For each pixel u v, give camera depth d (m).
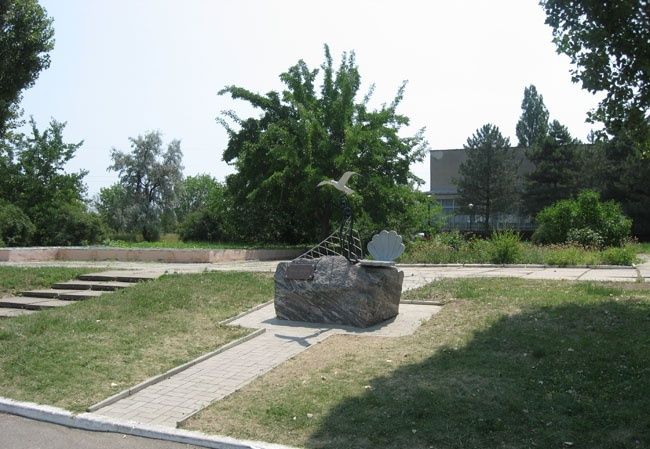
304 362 7.37
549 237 25.50
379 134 25.75
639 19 8.22
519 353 6.76
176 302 10.98
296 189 24.88
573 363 6.23
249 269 16.86
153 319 9.90
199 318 10.01
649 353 6.30
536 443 4.66
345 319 9.52
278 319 10.10
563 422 4.96
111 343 8.48
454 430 4.94
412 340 7.98
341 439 4.95
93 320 9.78
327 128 26.39
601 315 7.93
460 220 65.00
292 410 5.65
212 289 12.12
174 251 21.45
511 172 53.78
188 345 8.43
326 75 27.97
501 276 13.23
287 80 28.20
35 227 35.31
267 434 5.18
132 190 48.94
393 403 5.60
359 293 9.45
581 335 7.14
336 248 12.42
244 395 6.25
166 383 6.92
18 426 5.82
